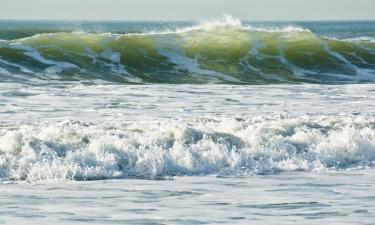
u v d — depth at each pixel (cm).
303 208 3169
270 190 3616
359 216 3011
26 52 12044
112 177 3966
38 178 3869
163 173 4100
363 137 5178
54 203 3225
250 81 11806
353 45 13750
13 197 3353
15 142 4381
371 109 7331
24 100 7625
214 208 3159
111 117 6397
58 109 6956
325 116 6234
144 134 4903
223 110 7056
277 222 2886
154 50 12838
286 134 5216
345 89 9381
